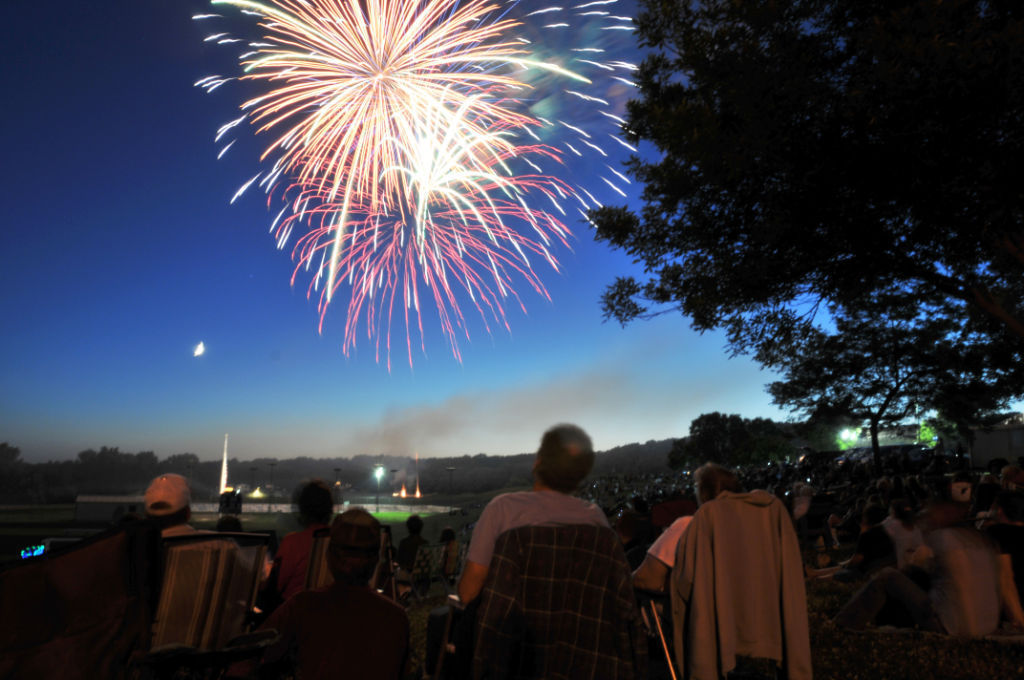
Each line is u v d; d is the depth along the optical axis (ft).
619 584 8.77
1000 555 18.80
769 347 31.83
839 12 25.35
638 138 31.65
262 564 10.81
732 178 25.70
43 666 7.20
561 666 8.39
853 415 75.56
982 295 27.40
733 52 25.61
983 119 20.38
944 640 17.90
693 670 12.41
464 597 8.87
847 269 27.68
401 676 8.79
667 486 99.35
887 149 22.39
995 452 112.78
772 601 12.63
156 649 8.02
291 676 9.04
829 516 41.24
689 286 31.60
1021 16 21.86
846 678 15.40
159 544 8.32
